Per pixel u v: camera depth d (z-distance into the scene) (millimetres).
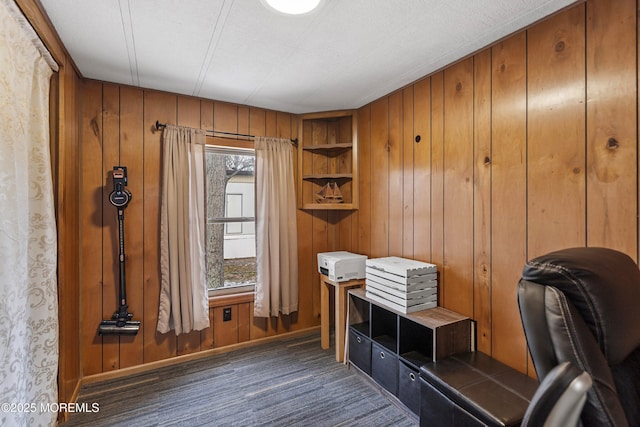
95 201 2459
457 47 2000
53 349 1679
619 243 1423
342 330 2781
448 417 1656
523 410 1458
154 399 2223
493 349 1963
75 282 2229
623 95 1410
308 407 2145
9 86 1280
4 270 1244
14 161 1304
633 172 1381
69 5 1543
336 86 2627
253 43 1935
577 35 1562
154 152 2668
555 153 1655
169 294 2623
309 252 3412
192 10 1597
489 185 1984
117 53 2037
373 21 1705
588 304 739
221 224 3150
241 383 2436
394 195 2762
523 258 1804
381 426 1959
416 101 2529
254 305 3072
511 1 1541
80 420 1998
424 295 2242
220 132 2951
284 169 3156
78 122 2322
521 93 1808
